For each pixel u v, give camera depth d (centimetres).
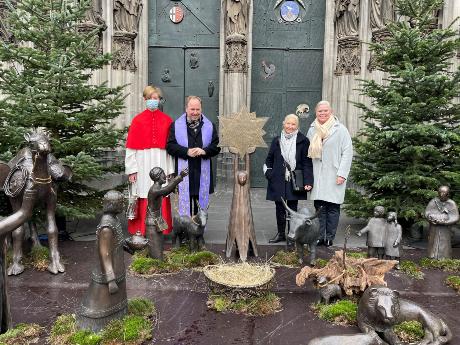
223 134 483
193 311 359
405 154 587
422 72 530
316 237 447
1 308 303
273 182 539
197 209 553
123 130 586
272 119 1049
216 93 1041
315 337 312
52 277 430
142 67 1003
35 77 512
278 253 492
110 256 304
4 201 526
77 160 506
